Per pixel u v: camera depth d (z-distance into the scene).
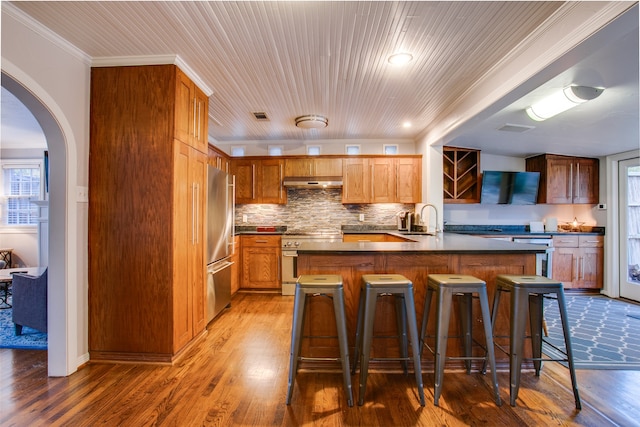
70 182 2.15
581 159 4.68
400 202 4.73
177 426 1.61
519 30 1.96
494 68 2.46
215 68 2.52
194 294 2.65
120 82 2.33
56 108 2.05
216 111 3.63
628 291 4.15
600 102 2.77
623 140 3.83
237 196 4.82
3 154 5.40
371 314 1.82
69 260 2.14
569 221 4.97
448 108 3.47
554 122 3.39
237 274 4.39
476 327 2.24
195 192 2.66
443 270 2.23
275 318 3.35
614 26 1.50
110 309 2.32
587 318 3.36
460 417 1.68
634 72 2.22
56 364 2.10
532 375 2.12
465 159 4.98
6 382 2.03
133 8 1.76
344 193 4.77
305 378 2.09
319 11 1.79
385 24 1.91
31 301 2.69
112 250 2.32
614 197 4.39
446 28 1.94
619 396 1.87
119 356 2.32
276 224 5.07
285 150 5.10
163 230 2.30
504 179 4.78
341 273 2.22
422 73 2.59
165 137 2.30
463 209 5.08
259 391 1.93
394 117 3.83
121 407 1.76
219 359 2.37
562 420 1.65
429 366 2.21
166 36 2.06
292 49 2.22
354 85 2.84
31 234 5.39
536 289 1.83
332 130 4.50
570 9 1.69
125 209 2.32
